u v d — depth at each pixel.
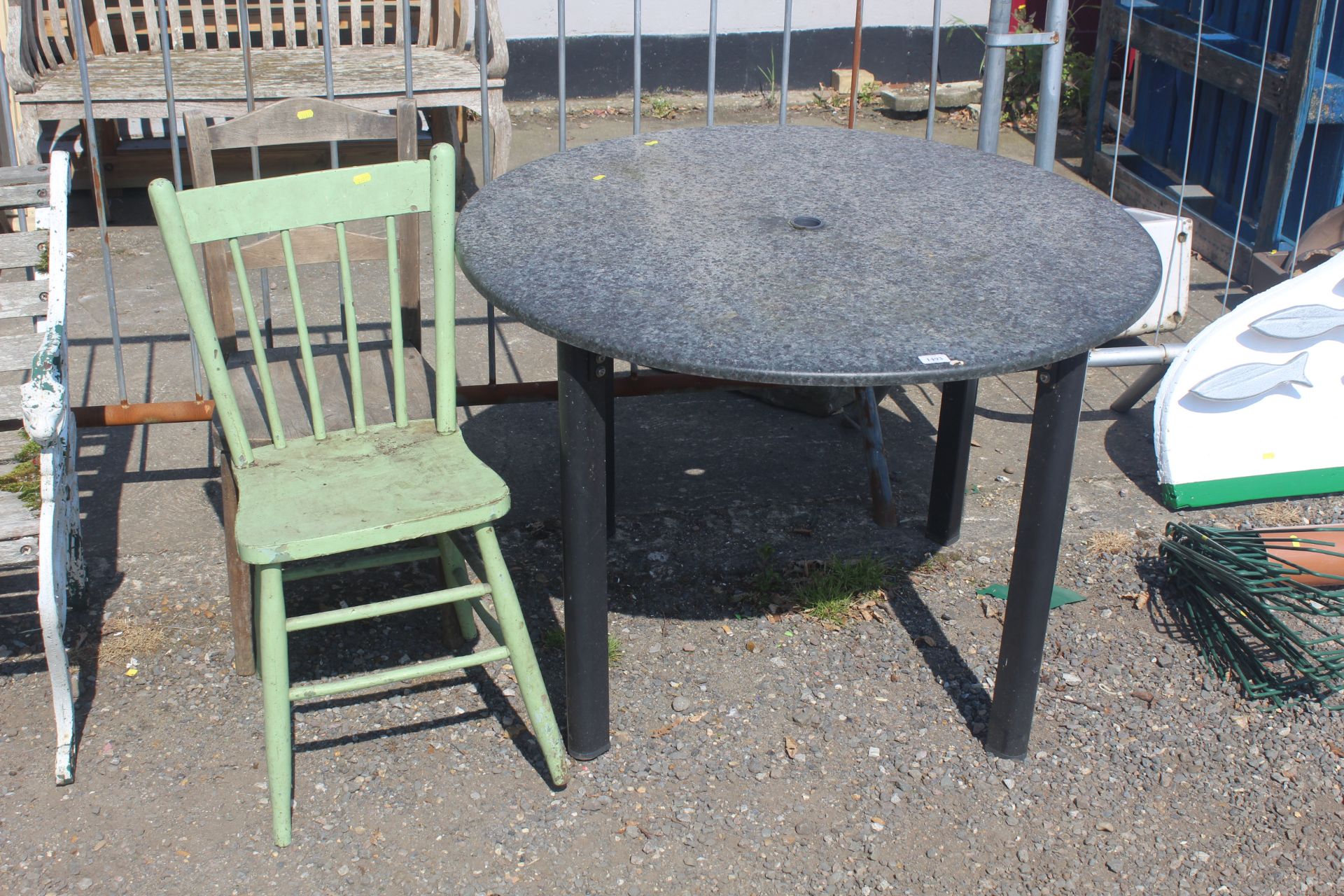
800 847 2.36
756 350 1.92
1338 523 3.24
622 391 3.34
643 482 3.57
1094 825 2.43
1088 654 2.91
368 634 2.91
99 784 2.46
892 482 3.60
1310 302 3.34
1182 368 3.38
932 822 2.43
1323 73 4.54
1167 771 2.56
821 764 2.57
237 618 2.68
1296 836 2.40
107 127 5.65
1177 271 4.11
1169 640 2.96
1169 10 5.62
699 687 2.78
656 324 2.01
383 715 2.66
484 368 4.26
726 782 2.52
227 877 2.26
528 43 7.40
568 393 2.17
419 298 2.91
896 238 2.42
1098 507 3.50
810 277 2.21
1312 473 3.51
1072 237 2.44
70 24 5.61
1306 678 2.76
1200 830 2.42
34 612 2.92
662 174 2.79
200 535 3.25
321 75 5.13
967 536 3.34
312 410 2.49
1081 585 3.16
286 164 5.97
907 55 7.83
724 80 7.75
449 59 5.47
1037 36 3.23
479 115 7.07
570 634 2.42
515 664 2.38
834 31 7.71
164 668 2.78
